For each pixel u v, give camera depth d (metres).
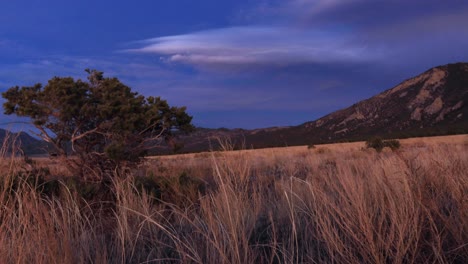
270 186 6.13
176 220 4.74
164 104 14.07
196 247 3.48
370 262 3.03
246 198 4.60
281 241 3.73
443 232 3.50
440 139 41.56
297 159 14.82
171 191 7.25
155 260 3.40
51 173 10.35
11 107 12.62
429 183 4.77
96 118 12.85
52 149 12.38
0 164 3.73
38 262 2.93
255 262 3.37
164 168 12.50
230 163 4.91
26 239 3.18
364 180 5.10
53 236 3.17
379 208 4.01
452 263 3.05
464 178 4.47
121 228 3.75
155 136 13.85
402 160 4.46
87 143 12.66
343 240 3.49
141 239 3.93
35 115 12.27
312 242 3.69
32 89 12.88
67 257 3.04
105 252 3.36
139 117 12.99
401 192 3.93
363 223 3.38
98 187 7.54
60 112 12.08
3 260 2.96
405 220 3.31
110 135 12.31
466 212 3.49
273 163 9.69
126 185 5.53
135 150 12.88
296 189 5.17
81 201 6.30
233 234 3.27
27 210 3.44
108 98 13.17
